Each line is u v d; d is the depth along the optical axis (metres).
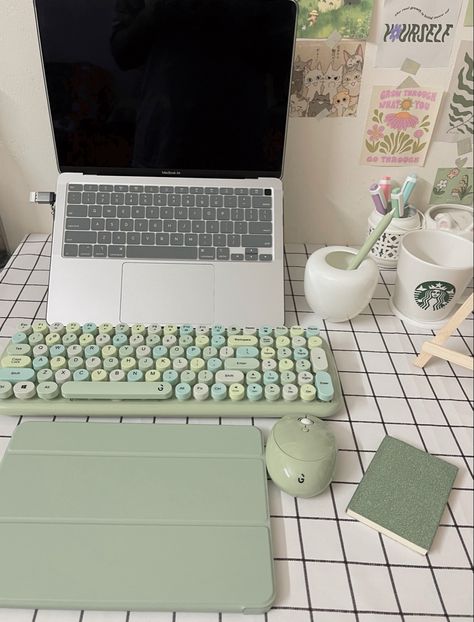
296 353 0.61
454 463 0.54
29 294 0.74
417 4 0.67
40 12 0.60
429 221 0.78
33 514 0.46
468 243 0.70
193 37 0.61
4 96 0.73
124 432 0.54
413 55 0.70
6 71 0.71
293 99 0.73
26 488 0.48
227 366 0.59
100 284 0.68
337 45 0.69
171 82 0.64
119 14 0.60
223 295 0.68
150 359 0.59
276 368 0.60
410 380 0.63
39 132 0.77
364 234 0.87
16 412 0.56
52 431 0.54
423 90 0.73
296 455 0.48
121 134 0.68
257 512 0.47
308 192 0.83
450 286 0.67
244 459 0.52
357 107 0.74
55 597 0.41
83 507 0.47
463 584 0.44
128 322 0.67
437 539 0.47
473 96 0.74
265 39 0.62
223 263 0.69
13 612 0.41
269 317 0.68
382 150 0.78
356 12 0.67
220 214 0.70
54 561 0.43
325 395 0.56
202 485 0.49
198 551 0.44
